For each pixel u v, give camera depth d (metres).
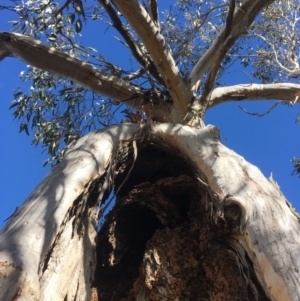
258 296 2.43
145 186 3.81
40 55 4.15
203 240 3.34
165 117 4.33
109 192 3.71
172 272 3.28
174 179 3.73
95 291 3.50
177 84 4.11
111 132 3.85
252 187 2.95
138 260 3.81
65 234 2.87
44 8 4.84
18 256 2.06
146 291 3.28
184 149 3.70
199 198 3.60
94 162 3.33
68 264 2.79
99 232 3.77
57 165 3.29
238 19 4.20
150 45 3.86
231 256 2.87
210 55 4.39
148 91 4.38
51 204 2.70
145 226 3.96
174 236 3.50
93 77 4.26
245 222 2.66
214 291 3.14
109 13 4.14
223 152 3.45
